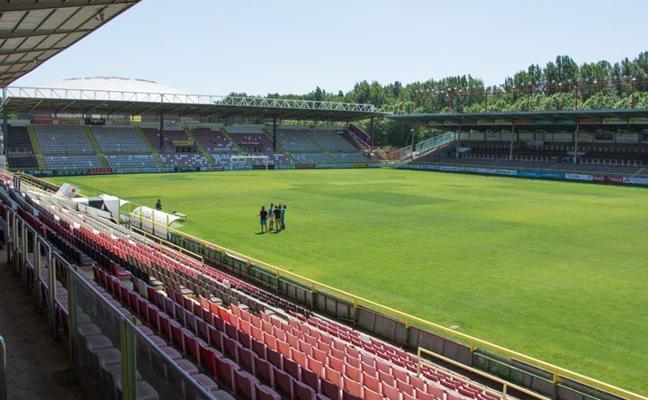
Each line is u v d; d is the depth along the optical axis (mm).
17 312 12109
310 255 26422
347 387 9125
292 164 93062
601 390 11078
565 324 17172
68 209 30922
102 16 19328
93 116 88250
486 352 13453
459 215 39531
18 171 69125
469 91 96812
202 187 58469
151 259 19625
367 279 22219
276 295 19984
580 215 40219
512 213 40812
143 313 11078
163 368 5820
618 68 134500
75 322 8875
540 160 85125
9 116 83375
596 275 23031
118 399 7234
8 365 9445
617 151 81938
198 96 85312
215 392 7426
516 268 24125
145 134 90438
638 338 16047
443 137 105062
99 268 14172
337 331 15164
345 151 103438
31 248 15695
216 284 17312
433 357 14391
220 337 9945
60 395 8461
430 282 21797
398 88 183375
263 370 8797
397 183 65312
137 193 52000
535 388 12070
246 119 102375
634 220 38000
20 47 24344
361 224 35281
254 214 39062
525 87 92312
